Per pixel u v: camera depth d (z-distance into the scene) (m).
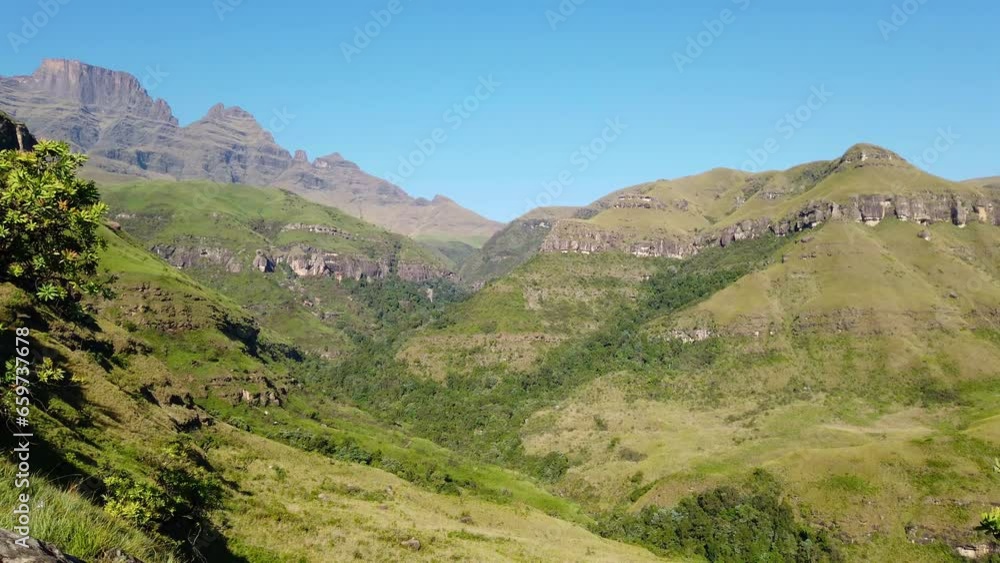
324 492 79.12
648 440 174.38
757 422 178.75
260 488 67.69
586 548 93.31
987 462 117.38
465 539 75.19
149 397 77.56
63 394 49.00
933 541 108.38
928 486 116.81
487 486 136.38
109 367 74.69
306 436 131.88
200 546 34.88
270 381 171.25
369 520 69.06
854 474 124.75
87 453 36.28
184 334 164.62
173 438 56.94
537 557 73.94
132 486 27.91
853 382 195.75
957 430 149.12
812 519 119.38
